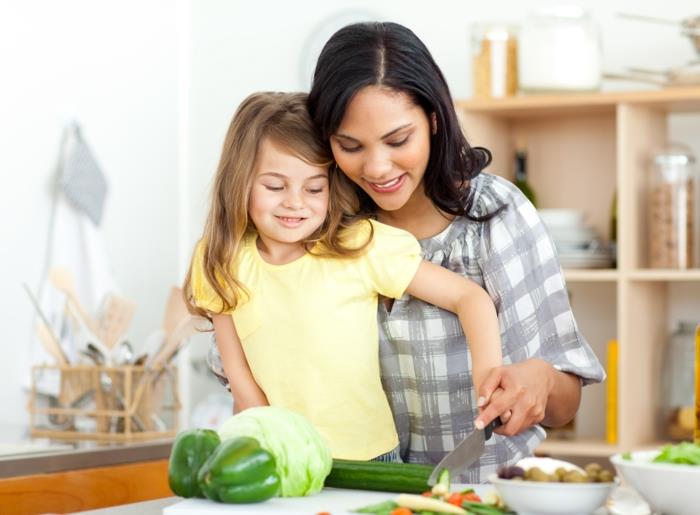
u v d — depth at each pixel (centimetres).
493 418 136
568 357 159
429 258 167
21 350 335
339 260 159
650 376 326
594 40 322
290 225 157
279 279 161
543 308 162
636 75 340
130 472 243
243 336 164
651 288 327
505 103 322
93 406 282
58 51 353
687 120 341
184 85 411
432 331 164
